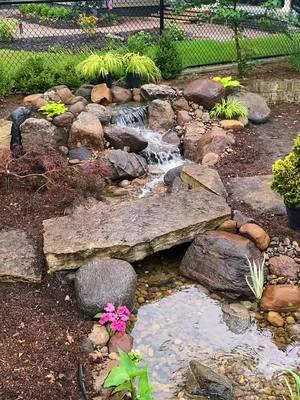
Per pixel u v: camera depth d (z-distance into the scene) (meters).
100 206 2.54
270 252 2.34
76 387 1.75
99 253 2.21
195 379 1.80
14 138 3.20
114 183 3.12
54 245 2.22
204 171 2.83
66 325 1.99
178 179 2.89
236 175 2.96
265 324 2.09
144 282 2.31
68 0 4.24
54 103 3.39
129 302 2.07
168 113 3.67
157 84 4.10
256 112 3.76
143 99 3.89
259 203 2.63
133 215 2.43
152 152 3.43
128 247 2.24
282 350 1.97
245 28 5.20
